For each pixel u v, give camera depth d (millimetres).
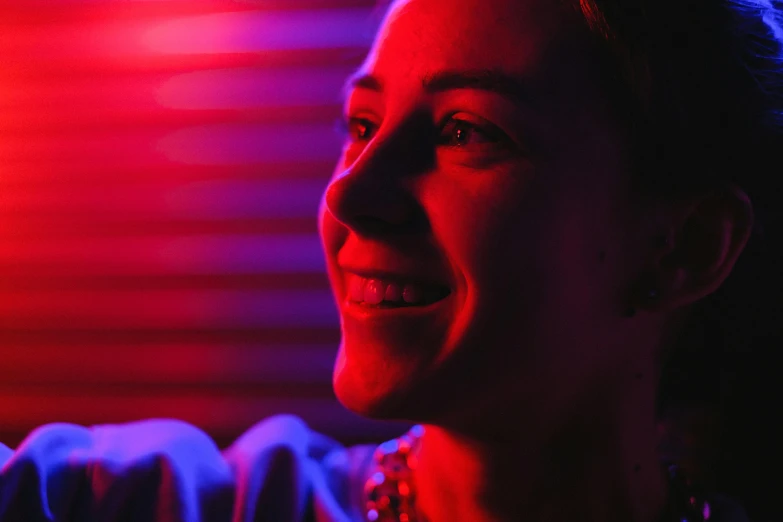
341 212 819
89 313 1981
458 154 835
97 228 1989
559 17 862
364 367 841
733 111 981
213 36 1985
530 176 823
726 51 971
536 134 827
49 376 1989
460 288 821
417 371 823
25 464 922
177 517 924
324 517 976
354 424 1917
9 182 2000
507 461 916
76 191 1990
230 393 1950
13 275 1999
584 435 935
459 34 843
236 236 1966
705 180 945
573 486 939
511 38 840
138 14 2006
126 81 1999
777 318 1146
